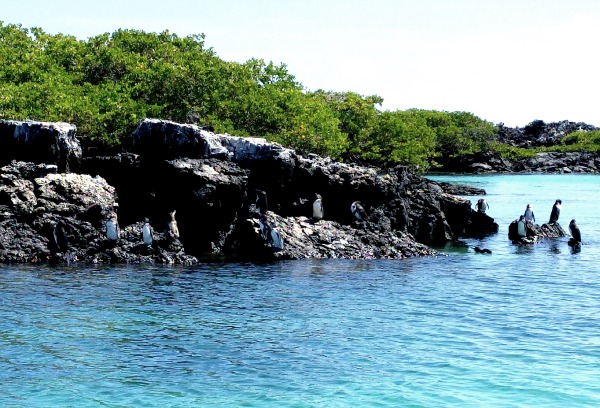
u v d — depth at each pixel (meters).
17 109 47.81
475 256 41.41
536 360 21.20
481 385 19.09
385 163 96.81
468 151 154.38
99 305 26.95
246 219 41.19
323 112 71.50
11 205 36.91
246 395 18.34
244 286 31.11
